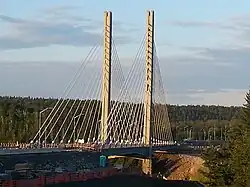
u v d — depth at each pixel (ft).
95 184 296.10
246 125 234.38
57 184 272.72
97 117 461.78
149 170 448.65
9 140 471.62
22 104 655.76
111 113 437.17
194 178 349.00
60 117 456.04
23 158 308.40
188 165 452.76
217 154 229.66
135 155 442.50
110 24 431.84
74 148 370.94
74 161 355.36
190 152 527.81
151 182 323.57
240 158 201.46
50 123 444.96
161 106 552.00
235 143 215.72
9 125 501.15
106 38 432.25
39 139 417.69
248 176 193.36
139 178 328.49
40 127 428.15
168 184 320.70
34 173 293.02
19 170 294.66
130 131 476.54
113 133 443.32
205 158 232.53
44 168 322.55
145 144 456.86
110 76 433.07
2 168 291.58
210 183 227.20
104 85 434.30
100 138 447.83
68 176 284.61
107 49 431.02
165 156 491.72
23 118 545.03
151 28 476.95
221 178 221.25
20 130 493.36
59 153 339.98
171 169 458.50
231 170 218.79
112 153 399.03
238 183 200.34
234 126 248.52
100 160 380.58
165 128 554.46
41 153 322.96
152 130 480.23
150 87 473.26
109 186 300.81
